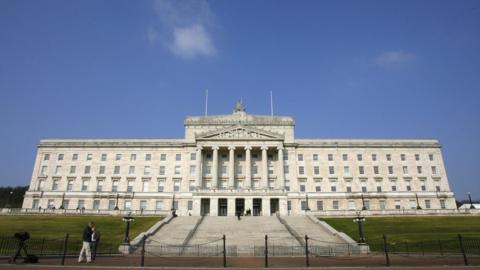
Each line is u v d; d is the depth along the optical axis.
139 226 63.94
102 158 109.81
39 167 108.81
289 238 53.03
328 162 109.81
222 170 107.94
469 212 82.06
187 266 27.98
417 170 109.94
